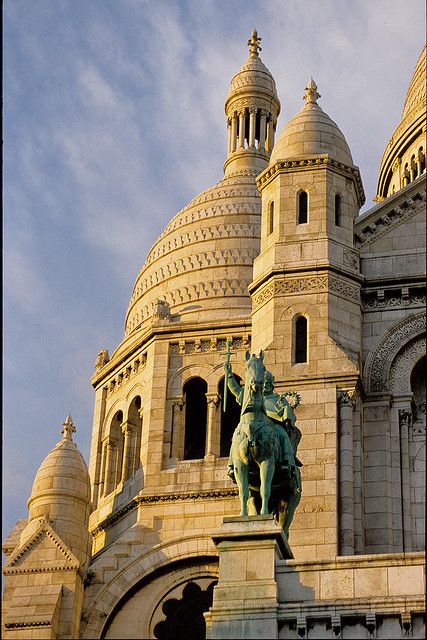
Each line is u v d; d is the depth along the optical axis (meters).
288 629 58.22
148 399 89.62
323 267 76.25
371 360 75.44
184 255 96.81
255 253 95.75
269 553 59.44
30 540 82.38
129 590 82.62
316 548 68.25
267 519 60.09
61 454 87.00
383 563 58.91
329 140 81.31
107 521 88.88
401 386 74.81
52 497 85.00
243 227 97.12
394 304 76.94
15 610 79.44
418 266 77.81
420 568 58.59
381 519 71.19
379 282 77.44
